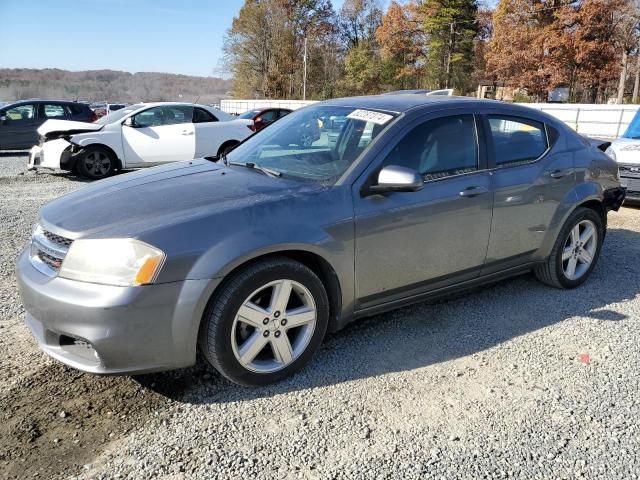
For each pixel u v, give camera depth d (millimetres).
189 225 2664
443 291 3725
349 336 3613
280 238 2814
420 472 2330
